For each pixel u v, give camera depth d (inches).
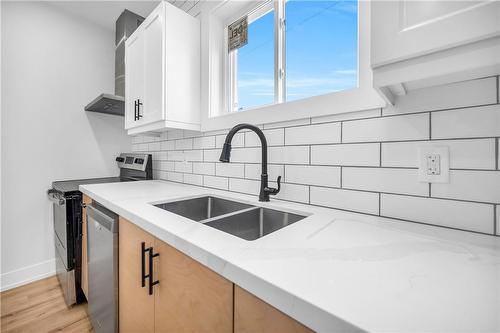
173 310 26.0
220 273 19.2
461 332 10.8
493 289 14.4
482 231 24.7
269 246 21.4
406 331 10.9
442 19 18.3
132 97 69.0
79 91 87.3
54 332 53.6
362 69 32.9
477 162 24.9
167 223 28.4
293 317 14.1
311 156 39.2
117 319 40.6
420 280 15.5
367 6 32.5
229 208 47.3
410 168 29.3
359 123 33.8
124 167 90.0
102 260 43.7
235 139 52.2
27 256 75.4
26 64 75.5
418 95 28.5
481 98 24.6
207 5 60.3
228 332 19.2
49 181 80.3
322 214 33.2
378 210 32.0
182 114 57.9
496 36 17.0
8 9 72.1
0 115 71.0
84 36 88.7
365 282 15.2
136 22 84.0
